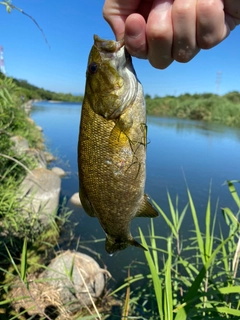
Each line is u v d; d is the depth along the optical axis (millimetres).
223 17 157
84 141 211
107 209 212
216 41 163
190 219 795
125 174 206
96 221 795
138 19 164
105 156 206
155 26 161
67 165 1397
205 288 337
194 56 172
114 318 447
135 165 206
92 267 511
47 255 616
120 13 193
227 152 1834
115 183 207
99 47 200
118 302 496
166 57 172
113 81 197
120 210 213
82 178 215
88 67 206
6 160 631
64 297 460
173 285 388
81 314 459
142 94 206
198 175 1254
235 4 166
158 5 162
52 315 438
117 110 200
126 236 223
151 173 1256
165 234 708
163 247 645
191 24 157
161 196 980
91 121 207
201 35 160
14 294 467
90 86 205
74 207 876
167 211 851
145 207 224
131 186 209
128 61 200
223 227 742
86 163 211
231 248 395
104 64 198
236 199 349
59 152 1683
